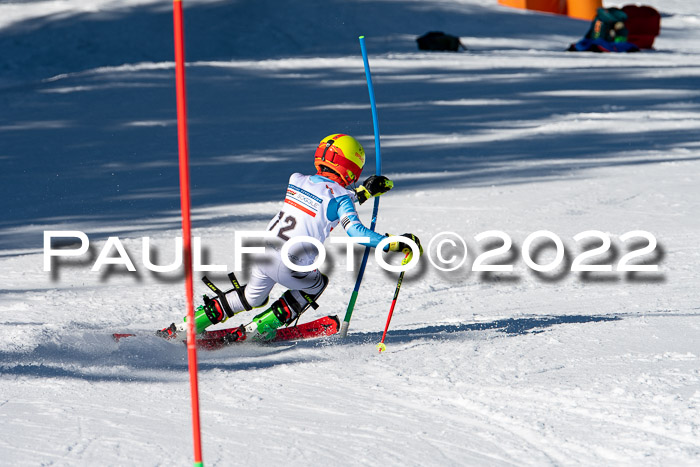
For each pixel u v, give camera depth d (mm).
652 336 17219
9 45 134250
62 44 134875
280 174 49844
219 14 150000
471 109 75562
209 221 36969
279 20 147125
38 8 154000
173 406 13492
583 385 13727
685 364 14797
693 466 10367
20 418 12727
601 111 72312
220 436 11906
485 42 138375
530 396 13398
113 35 139250
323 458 11039
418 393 13977
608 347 16406
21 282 26484
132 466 10727
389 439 11750
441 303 23312
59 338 18672
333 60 113875
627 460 10680
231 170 51531
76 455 11109
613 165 48844
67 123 71688
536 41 142250
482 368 15234
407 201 40188
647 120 66812
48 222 38250
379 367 15789
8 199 44625
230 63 109812
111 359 17078
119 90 89312
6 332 19297
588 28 157375
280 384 14820
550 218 34969
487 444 11500
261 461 10930
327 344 18297
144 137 64625
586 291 24031
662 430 11539
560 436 11594
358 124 68562
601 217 34938
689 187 41219
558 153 53938
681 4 197625
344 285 25562
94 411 13164
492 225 33844
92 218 38938
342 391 14250
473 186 43844
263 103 81188
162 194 44844
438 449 11344
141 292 24906
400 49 129625
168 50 133750
